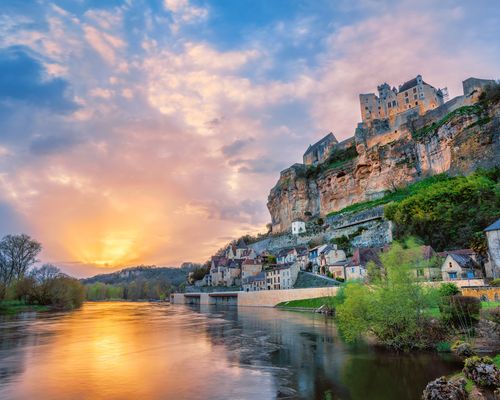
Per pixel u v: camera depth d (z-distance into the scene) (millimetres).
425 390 18547
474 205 71875
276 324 52000
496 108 85562
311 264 106812
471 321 28594
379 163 120000
